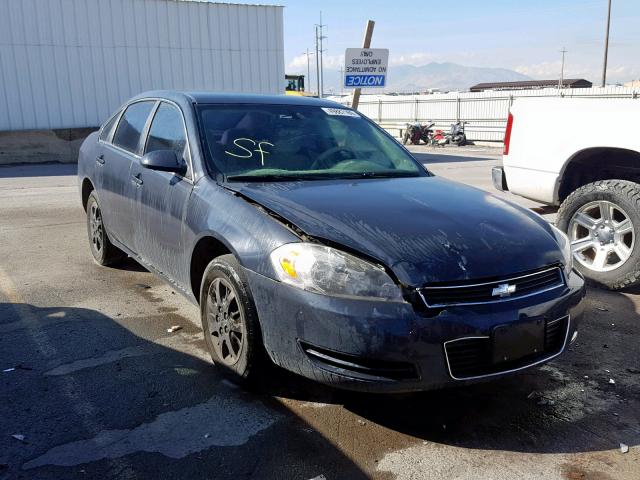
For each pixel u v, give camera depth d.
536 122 6.00
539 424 3.23
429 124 31.81
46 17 18.36
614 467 2.85
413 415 3.29
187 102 4.46
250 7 21.20
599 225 5.50
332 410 3.32
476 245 3.08
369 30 10.28
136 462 2.79
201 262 3.86
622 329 4.57
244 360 3.33
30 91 18.41
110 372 3.69
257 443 2.98
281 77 22.20
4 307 4.81
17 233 7.58
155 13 19.84
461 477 2.76
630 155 5.75
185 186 3.97
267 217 3.29
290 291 3.00
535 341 3.04
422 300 2.82
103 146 5.62
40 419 3.13
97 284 5.44
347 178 4.06
